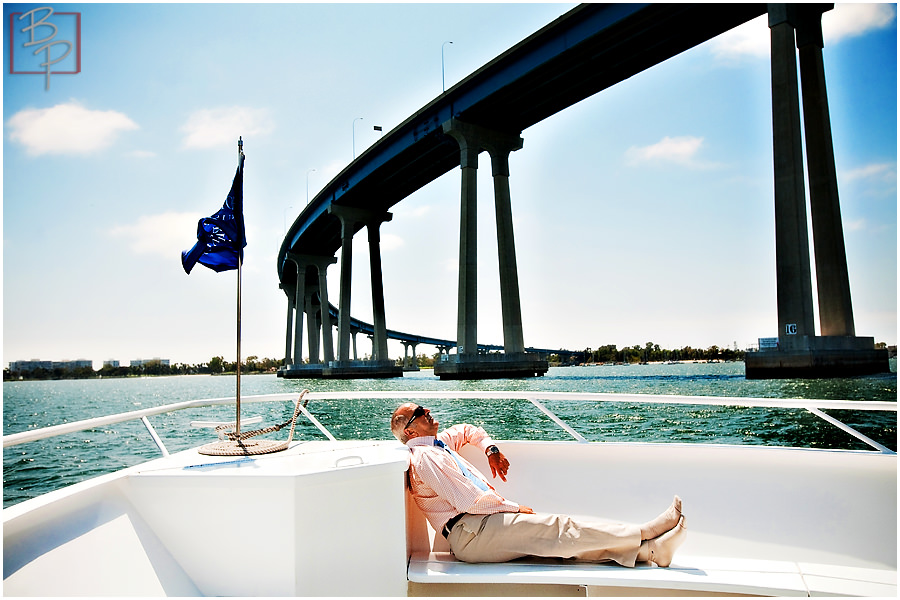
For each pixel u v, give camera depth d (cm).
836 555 275
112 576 194
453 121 5619
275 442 275
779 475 304
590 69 5094
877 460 287
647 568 236
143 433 2802
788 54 3919
